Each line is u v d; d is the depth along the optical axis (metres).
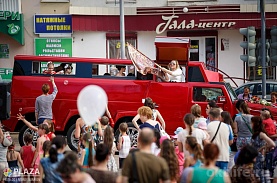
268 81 35.00
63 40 41.59
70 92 27.50
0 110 19.88
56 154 15.39
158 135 18.14
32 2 41.44
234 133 22.78
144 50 41.91
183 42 27.33
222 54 41.84
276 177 19.00
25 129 27.08
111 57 41.84
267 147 19.58
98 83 27.52
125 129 22.55
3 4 41.09
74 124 27.03
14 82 27.69
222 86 27.33
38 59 27.73
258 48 30.81
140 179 13.62
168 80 27.41
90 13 41.19
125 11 41.16
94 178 13.78
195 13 40.91
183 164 17.03
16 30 41.03
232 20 40.78
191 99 27.27
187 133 18.44
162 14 41.06
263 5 29.83
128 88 27.44
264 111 22.72
